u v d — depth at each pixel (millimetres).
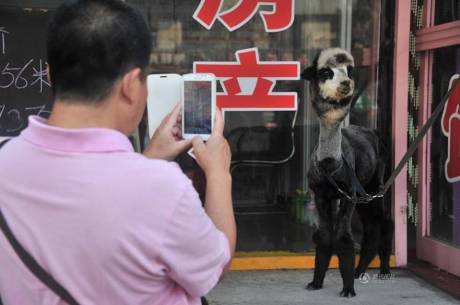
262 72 4582
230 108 4594
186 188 1196
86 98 1205
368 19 4586
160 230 1159
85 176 1166
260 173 4691
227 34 4523
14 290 1198
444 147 4496
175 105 1699
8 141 1313
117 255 1143
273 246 4742
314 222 4746
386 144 4488
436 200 4645
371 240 4223
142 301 1202
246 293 4078
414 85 4699
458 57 4285
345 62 3553
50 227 1163
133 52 1216
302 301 3898
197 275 1220
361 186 3744
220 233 1299
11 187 1200
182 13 4469
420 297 3975
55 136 1196
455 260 4336
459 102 4281
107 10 1202
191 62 4512
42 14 4246
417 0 4625
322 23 4594
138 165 1188
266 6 4527
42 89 4293
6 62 4242
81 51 1177
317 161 3664
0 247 1197
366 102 4609
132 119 1283
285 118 4652
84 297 1164
